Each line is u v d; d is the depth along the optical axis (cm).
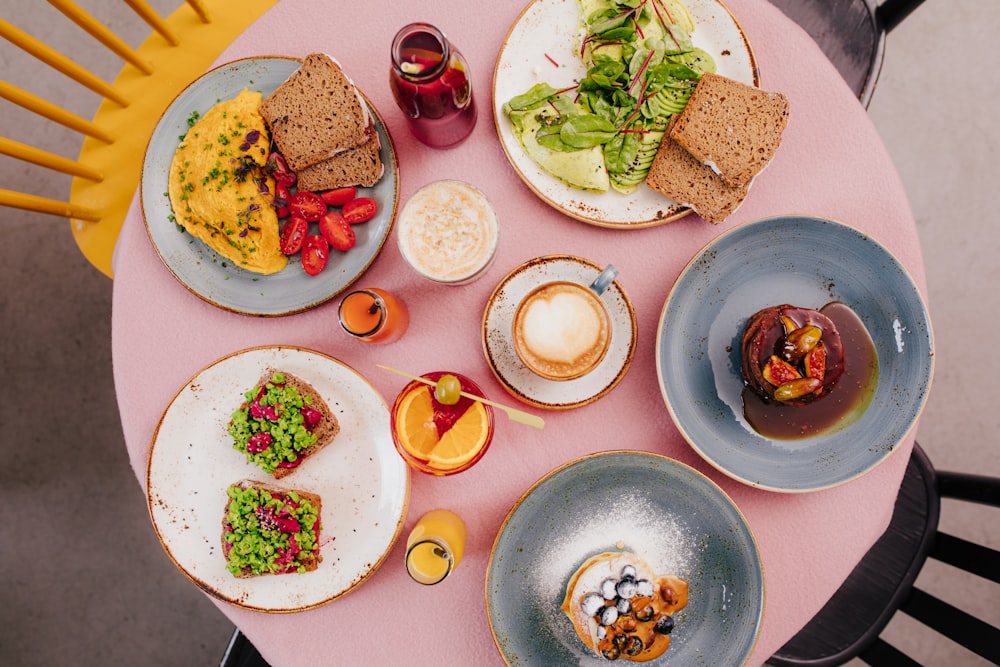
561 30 117
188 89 118
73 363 235
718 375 115
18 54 235
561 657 111
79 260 236
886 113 233
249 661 159
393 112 122
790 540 115
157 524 114
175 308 121
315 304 116
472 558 115
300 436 111
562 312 108
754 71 116
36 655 233
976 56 231
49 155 142
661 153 114
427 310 119
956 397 231
